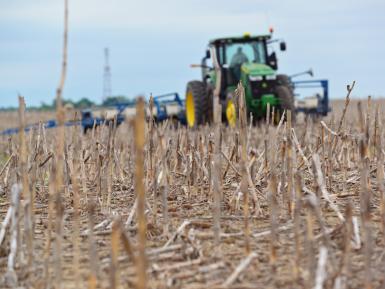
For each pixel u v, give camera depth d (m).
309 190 14.85
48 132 32.19
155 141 18.39
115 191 17.42
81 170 17.42
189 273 9.99
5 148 30.98
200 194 16.27
